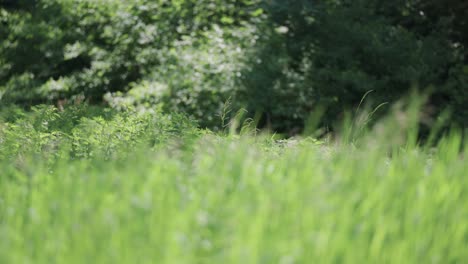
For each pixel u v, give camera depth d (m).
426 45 27.42
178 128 13.82
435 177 5.51
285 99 23.34
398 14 29.91
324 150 8.62
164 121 13.84
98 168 6.69
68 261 4.17
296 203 4.75
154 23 25.80
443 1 29.47
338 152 6.43
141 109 21.64
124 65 25.69
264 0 25.78
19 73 27.48
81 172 5.96
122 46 25.62
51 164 8.80
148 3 25.89
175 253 4.09
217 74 22.88
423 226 4.60
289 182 5.14
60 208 4.94
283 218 4.54
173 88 22.58
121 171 6.12
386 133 6.01
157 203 4.75
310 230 4.37
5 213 5.39
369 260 4.18
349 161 5.85
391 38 27.31
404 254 4.25
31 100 25.36
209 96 22.48
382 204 4.83
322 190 4.98
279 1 25.95
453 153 6.03
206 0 25.64
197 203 4.88
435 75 26.61
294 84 23.53
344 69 25.72
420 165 5.84
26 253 4.40
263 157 7.22
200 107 22.41
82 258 4.16
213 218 4.65
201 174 5.82
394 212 4.77
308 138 6.58
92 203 4.96
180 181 5.70
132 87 25.86
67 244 4.39
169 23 25.50
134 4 25.91
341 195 5.01
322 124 23.52
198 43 24.59
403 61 26.45
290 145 11.81
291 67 25.70
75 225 4.55
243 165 5.77
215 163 6.08
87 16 26.88
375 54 26.16
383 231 4.39
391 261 4.20
